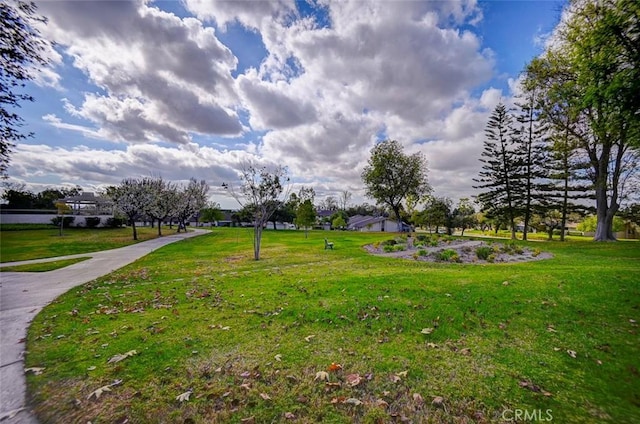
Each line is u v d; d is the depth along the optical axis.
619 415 2.39
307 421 2.33
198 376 3.01
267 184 13.85
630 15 6.88
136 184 27.67
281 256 14.02
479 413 2.42
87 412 2.46
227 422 2.32
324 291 6.25
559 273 7.30
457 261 11.55
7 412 2.47
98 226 39.72
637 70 6.26
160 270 10.15
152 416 2.40
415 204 44.88
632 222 29.25
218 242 23.25
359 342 3.84
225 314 4.99
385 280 7.04
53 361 3.37
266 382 2.89
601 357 3.39
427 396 2.65
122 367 3.19
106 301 6.03
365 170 44.66
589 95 7.62
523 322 4.43
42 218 39.88
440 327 4.30
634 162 18.70
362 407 2.50
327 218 75.62
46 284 7.93
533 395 2.66
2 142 8.54
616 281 6.23
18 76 8.13
